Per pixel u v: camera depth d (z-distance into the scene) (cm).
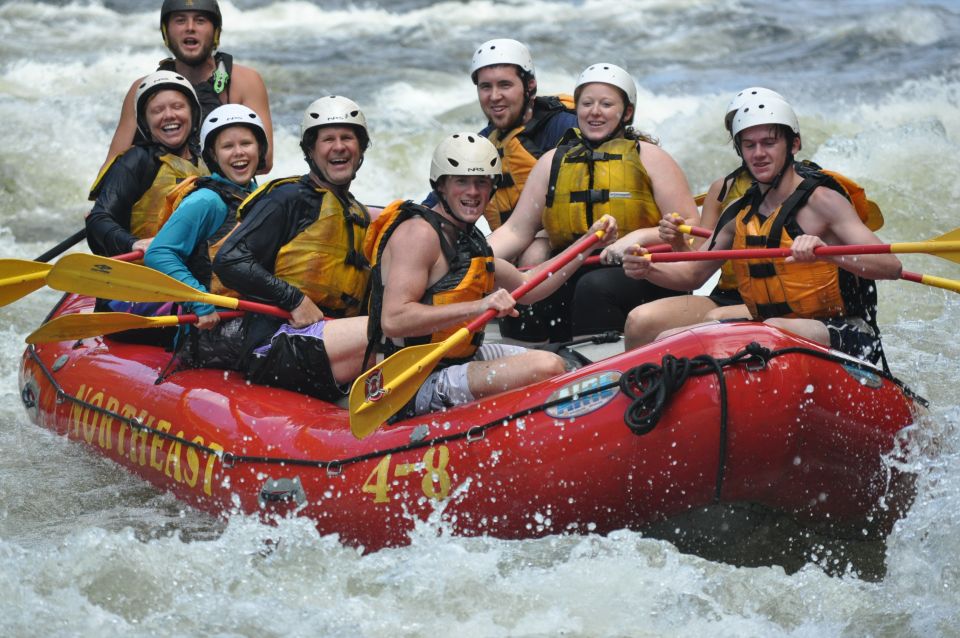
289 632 1197
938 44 5366
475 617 1210
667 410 1220
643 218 1677
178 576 1307
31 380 1845
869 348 1412
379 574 1299
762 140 1374
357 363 1488
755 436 1213
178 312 1684
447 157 1311
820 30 5769
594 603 1220
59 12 6312
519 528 1283
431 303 1334
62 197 3250
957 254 1293
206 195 1588
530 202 1739
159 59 5181
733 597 1242
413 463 1306
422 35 5916
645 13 6369
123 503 1561
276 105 4366
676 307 1514
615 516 1267
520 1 6731
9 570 1302
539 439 1255
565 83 4828
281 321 1538
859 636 1189
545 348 1606
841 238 1361
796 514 1288
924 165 3005
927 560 1300
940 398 1853
